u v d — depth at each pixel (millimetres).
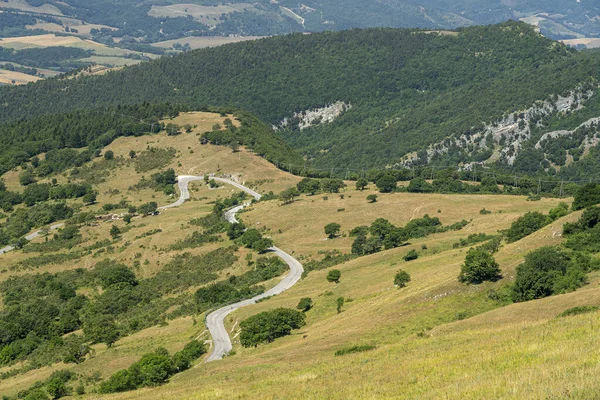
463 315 68938
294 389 43344
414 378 38500
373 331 70875
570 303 58188
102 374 93312
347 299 101750
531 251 75812
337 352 60906
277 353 75000
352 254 145375
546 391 28812
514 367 35719
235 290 130625
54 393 85062
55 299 152500
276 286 131125
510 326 53281
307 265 146375
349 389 39156
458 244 122312
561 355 35969
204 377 67688
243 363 73188
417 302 76250
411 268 108000
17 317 134000
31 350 120562
